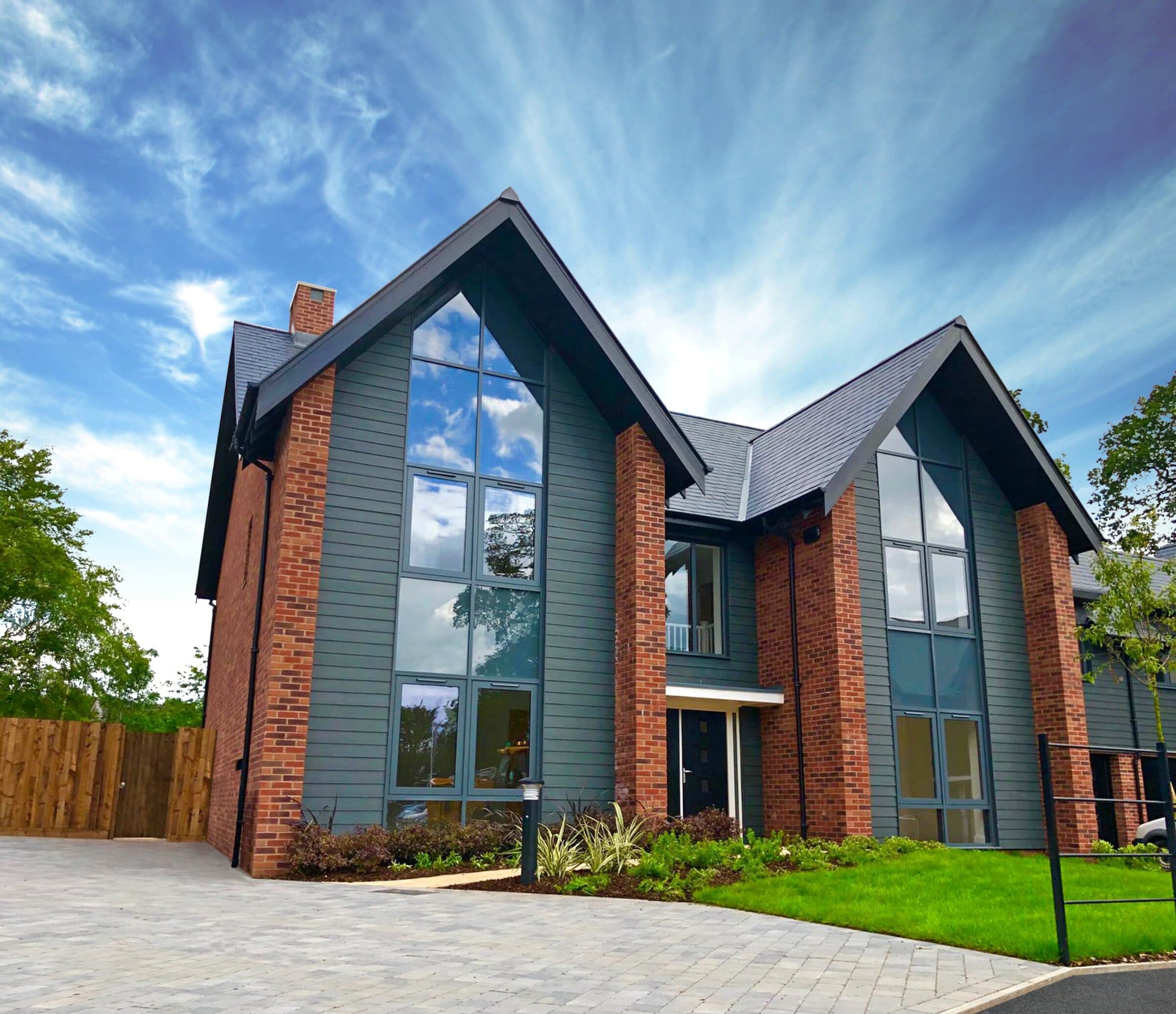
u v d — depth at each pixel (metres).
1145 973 6.69
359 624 12.02
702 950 6.79
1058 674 16.55
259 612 12.61
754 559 16.95
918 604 16.22
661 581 13.76
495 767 12.57
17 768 16.02
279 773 10.83
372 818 11.55
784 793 15.33
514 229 13.44
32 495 27.94
